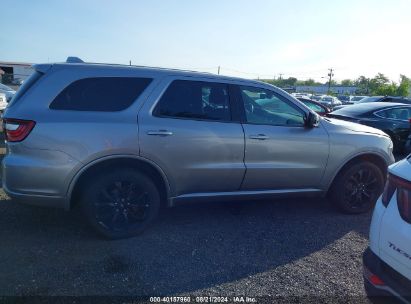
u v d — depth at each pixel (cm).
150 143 354
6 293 272
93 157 336
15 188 332
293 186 436
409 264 213
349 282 310
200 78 387
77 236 372
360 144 452
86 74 349
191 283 298
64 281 292
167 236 383
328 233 410
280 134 411
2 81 3762
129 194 367
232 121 395
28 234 372
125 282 295
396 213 229
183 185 382
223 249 359
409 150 860
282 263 338
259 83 418
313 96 3922
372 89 7462
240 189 413
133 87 361
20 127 324
